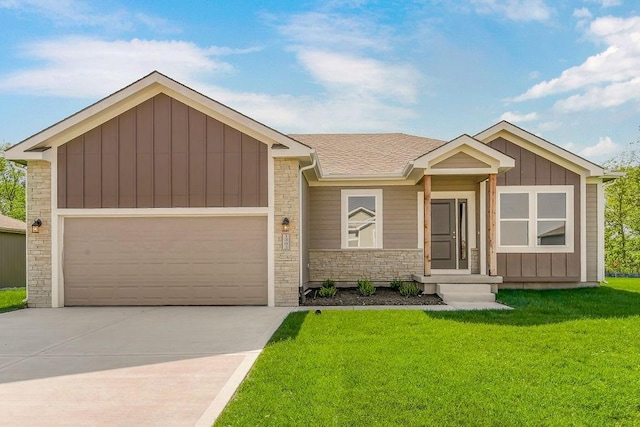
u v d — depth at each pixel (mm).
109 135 10859
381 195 14125
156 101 10875
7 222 20422
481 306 10234
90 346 6691
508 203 13711
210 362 5746
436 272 13961
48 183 10844
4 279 19172
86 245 10906
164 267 10852
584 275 13695
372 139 18328
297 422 3840
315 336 7008
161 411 4141
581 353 5891
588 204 13938
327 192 14219
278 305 10648
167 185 10805
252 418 3938
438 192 14109
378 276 14000
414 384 4734
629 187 28500
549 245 13648
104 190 10820
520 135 13539
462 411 4059
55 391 4738
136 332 7676
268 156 10797
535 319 8312
